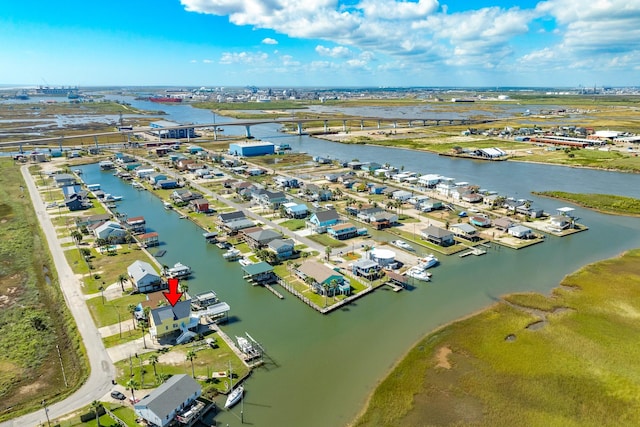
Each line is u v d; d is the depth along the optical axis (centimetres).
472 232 11356
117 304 7888
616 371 6144
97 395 5575
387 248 10725
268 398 5638
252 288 8800
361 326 7425
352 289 8675
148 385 5738
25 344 6750
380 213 12700
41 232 11725
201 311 7650
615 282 8900
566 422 5228
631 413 5347
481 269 9662
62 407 5353
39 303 8062
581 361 6378
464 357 6525
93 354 6425
